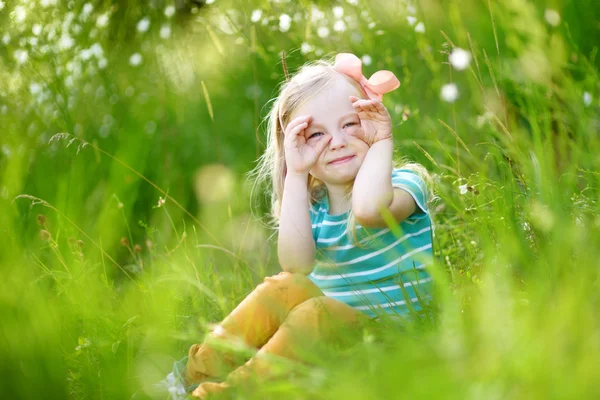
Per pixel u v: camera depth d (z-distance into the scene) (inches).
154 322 96.7
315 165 94.3
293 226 91.7
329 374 65.8
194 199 163.6
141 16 191.0
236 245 139.4
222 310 105.7
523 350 56.8
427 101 155.5
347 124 93.0
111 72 181.5
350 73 95.6
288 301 83.8
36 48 162.7
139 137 164.7
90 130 166.9
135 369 87.0
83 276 103.0
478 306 70.4
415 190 92.0
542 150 101.0
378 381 61.0
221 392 75.0
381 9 167.6
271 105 182.2
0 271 101.7
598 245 77.6
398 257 91.4
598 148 106.3
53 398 82.4
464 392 55.0
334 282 94.0
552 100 124.3
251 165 171.8
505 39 154.9
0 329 84.4
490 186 102.3
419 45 146.2
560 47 135.6
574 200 96.4
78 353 88.0
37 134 159.0
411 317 81.0
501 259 79.1
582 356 55.0
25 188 147.1
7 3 168.2
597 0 155.3
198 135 178.2
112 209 143.0
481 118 117.5
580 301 61.2
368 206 87.0
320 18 164.9
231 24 159.0
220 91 192.1
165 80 179.8
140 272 116.6
